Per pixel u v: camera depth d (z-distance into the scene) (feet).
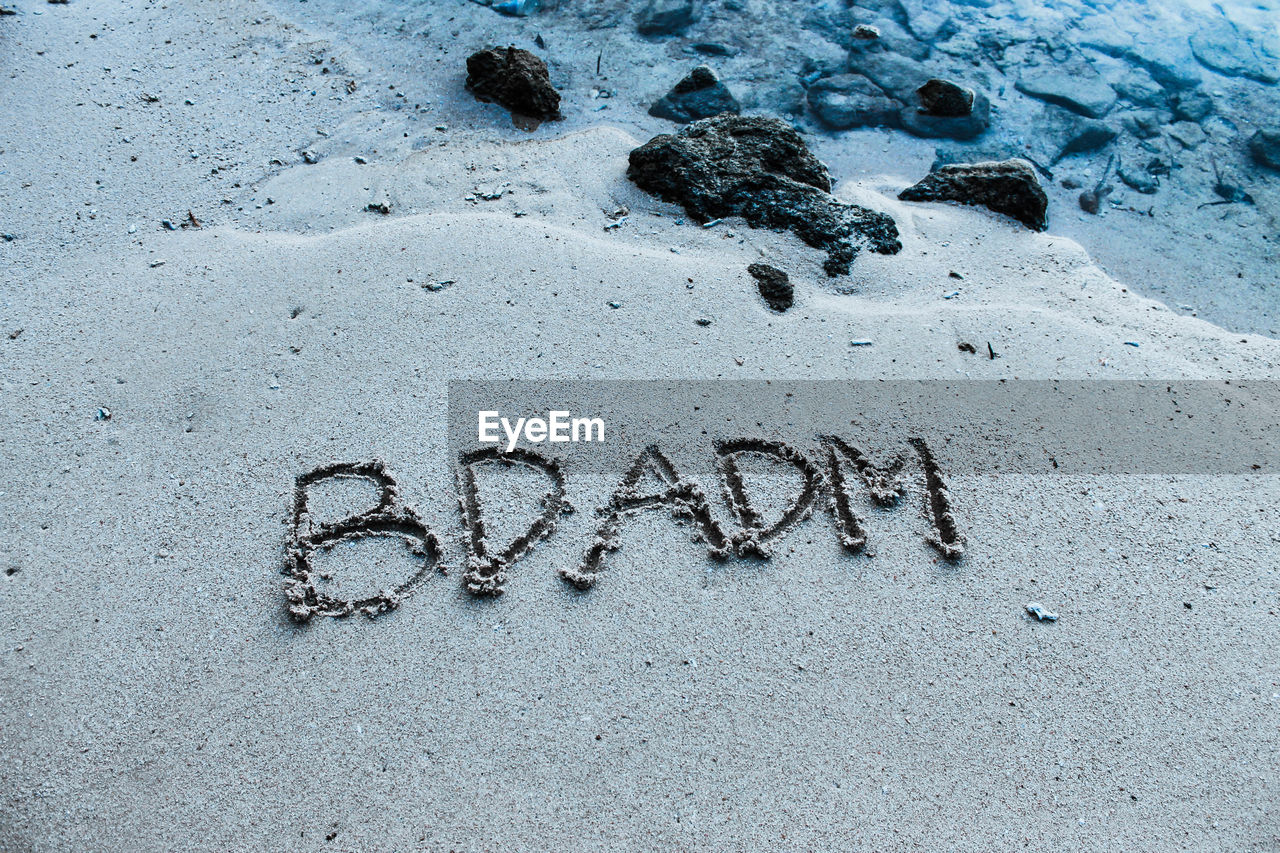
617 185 5.87
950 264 5.57
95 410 4.70
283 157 6.02
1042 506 4.46
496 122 6.31
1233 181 6.19
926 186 5.98
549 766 3.76
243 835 3.63
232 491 4.45
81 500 4.42
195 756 3.78
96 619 4.10
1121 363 5.02
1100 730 3.86
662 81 6.66
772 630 4.09
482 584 4.19
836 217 5.63
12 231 5.46
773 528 4.38
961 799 3.71
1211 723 3.89
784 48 6.91
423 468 4.53
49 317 5.06
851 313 5.22
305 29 6.95
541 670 3.98
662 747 3.80
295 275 5.26
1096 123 6.48
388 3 7.18
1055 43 7.01
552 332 5.02
